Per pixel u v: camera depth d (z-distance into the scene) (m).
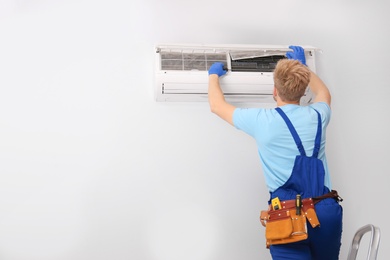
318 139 1.96
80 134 2.52
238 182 2.62
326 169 2.02
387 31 2.93
